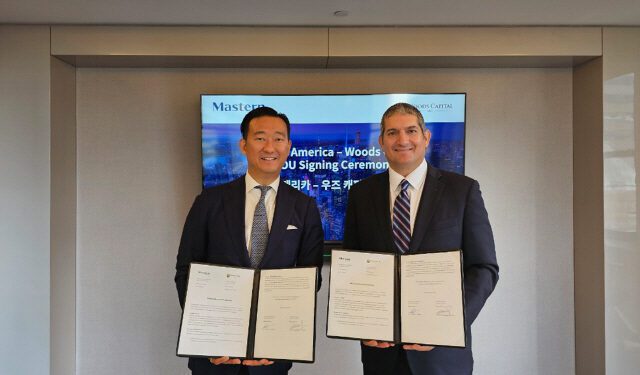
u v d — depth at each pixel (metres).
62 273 3.54
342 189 3.63
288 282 2.28
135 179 3.72
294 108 3.62
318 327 3.70
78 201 3.71
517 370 3.73
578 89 3.70
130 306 3.71
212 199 2.48
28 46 3.39
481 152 3.75
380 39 3.45
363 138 3.61
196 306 2.25
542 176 3.76
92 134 3.71
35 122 3.40
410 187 2.42
